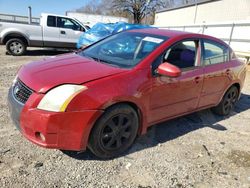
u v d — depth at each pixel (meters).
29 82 2.69
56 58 3.47
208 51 4.02
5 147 3.03
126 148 3.15
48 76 2.73
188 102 3.78
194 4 22.38
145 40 3.54
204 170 3.00
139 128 3.23
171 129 3.99
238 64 4.70
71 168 2.77
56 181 2.55
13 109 2.74
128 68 3.06
